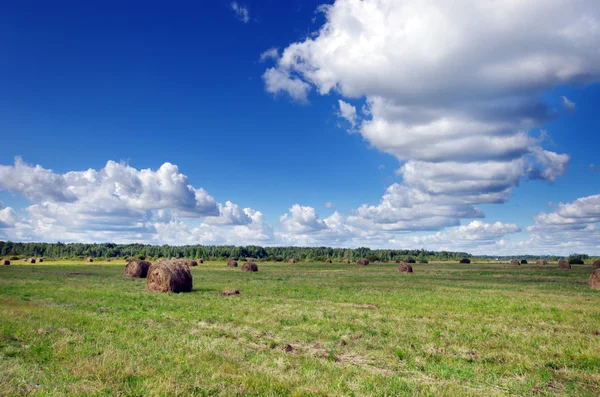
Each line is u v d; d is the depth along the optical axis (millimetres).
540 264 107688
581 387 9578
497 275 57406
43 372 9352
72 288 31000
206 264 98625
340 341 13805
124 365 9852
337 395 8297
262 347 12859
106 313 18688
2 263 84125
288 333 14875
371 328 16141
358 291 31906
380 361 11578
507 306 23000
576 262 101438
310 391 8461
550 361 11602
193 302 23531
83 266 80375
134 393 8141
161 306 21625
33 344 12039
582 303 24750
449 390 8914
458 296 28297
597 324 17531
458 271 70312
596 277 36000
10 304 20438
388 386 9062
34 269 65500
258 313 19312
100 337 13109
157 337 13469
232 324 16531
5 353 10969
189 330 15141
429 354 12258
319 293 30188
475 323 17469
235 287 35250
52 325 14898
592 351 12711
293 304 23203
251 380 9000
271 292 30734
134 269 47594
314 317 18500
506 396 8891
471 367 10969
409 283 41375
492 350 12859
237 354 11562
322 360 11367
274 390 8539
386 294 29609
